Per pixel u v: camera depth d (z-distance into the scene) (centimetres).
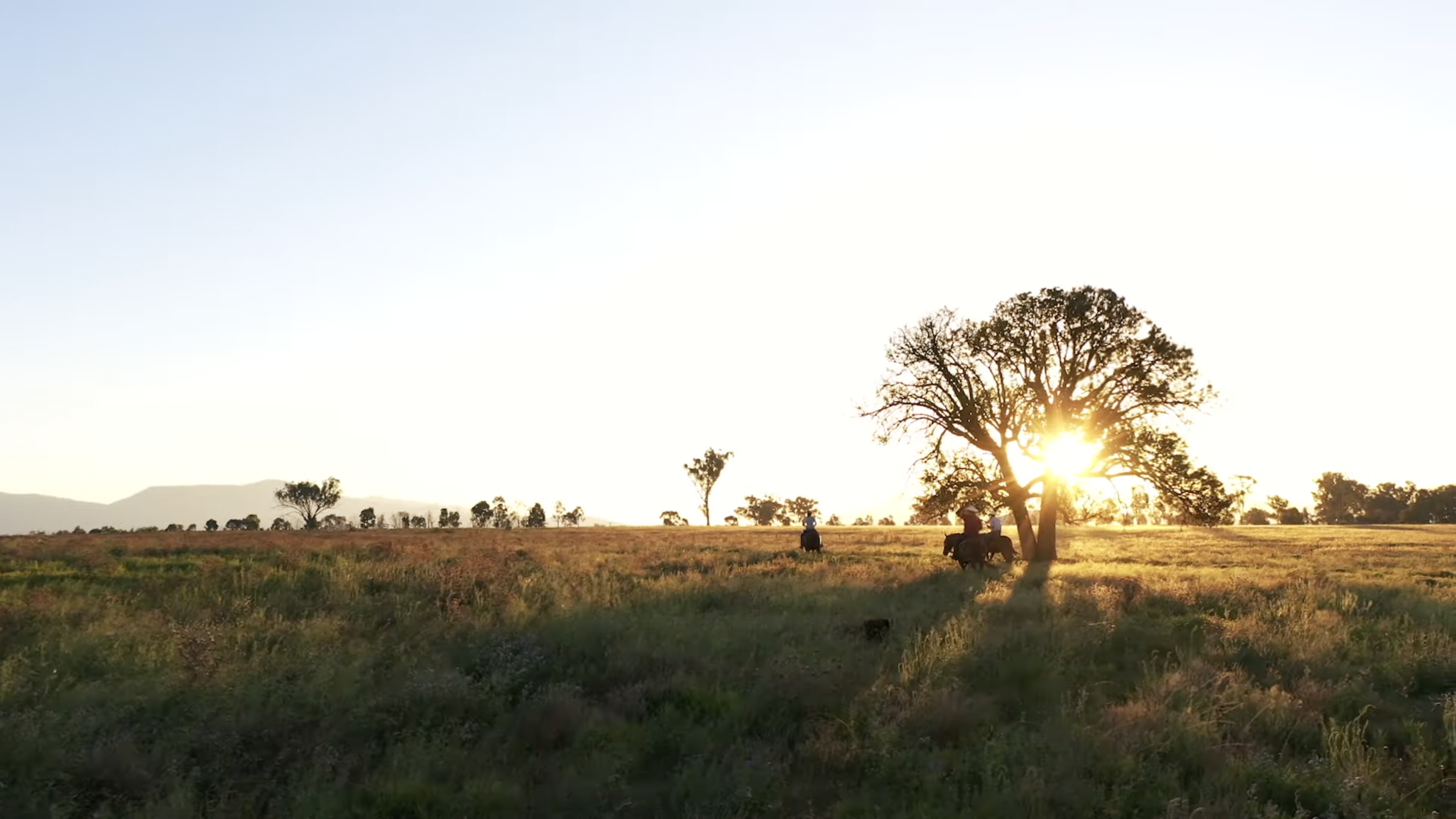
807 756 873
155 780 809
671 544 4431
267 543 3512
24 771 810
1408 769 851
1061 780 791
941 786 786
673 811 758
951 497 3975
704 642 1330
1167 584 2152
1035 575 2539
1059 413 3794
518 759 877
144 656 1196
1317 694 1075
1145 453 3756
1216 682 1069
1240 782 788
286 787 800
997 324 3838
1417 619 1695
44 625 1416
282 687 1038
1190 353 3819
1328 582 2309
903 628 1468
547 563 2652
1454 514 14850
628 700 1041
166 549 3130
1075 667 1194
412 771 812
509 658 1207
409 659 1204
